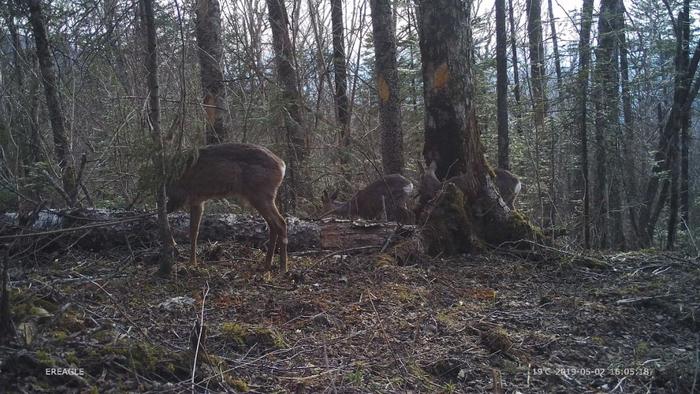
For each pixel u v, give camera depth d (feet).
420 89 53.06
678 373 13.80
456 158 24.63
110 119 31.68
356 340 15.16
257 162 20.39
